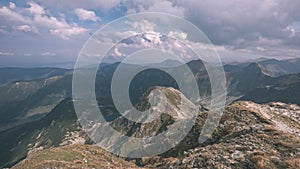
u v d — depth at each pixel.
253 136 47.12
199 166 38.78
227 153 39.94
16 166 46.31
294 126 65.06
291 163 32.53
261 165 33.03
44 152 48.66
